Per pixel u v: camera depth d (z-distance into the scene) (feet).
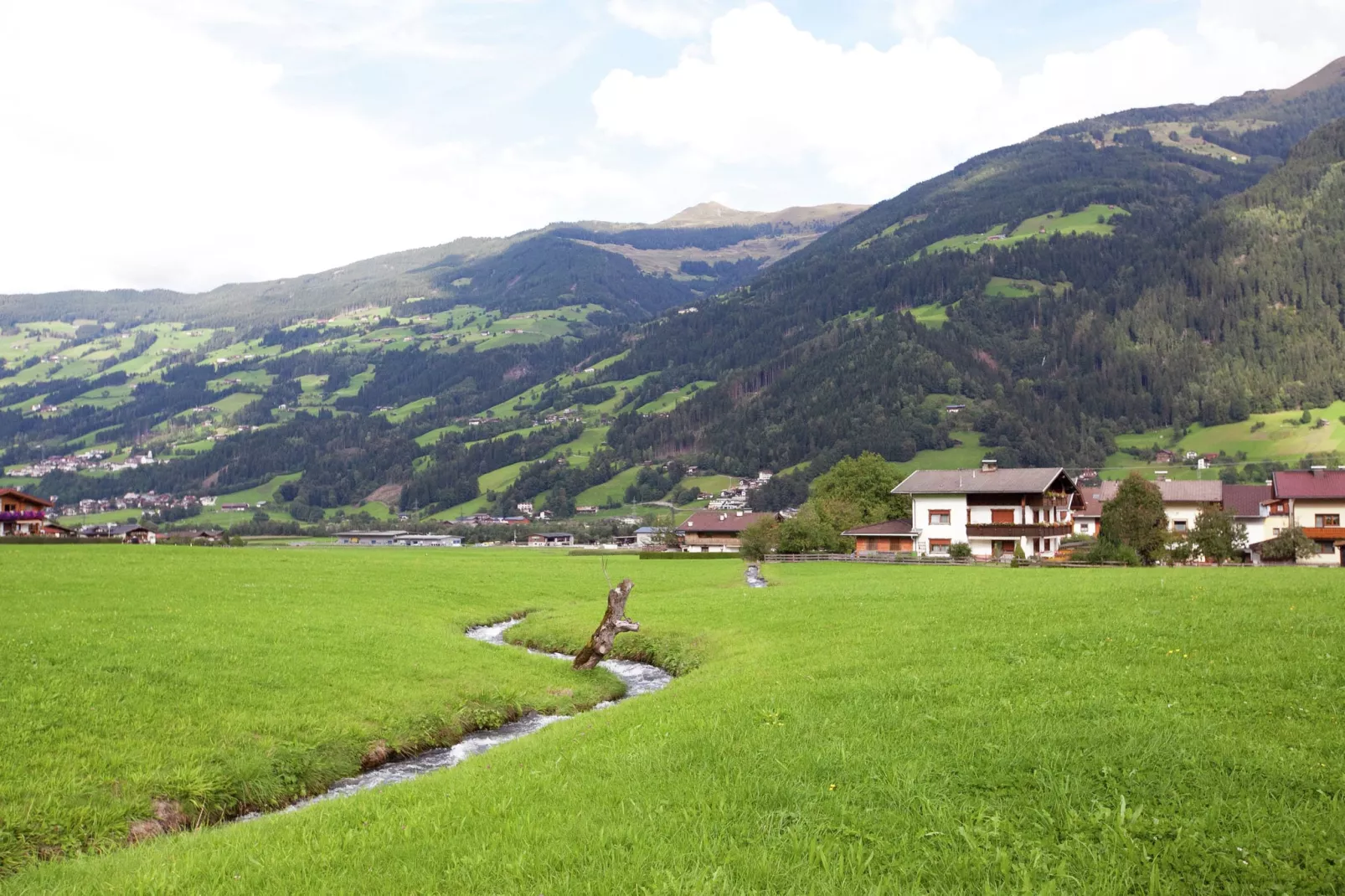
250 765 65.72
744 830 37.47
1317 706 49.96
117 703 73.15
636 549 539.70
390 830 41.24
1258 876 31.55
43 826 52.37
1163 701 52.75
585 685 106.22
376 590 176.96
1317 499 352.08
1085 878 32.17
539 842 37.52
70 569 171.22
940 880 32.45
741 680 75.87
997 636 83.92
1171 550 269.03
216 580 167.43
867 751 46.68
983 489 350.02
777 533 351.05
